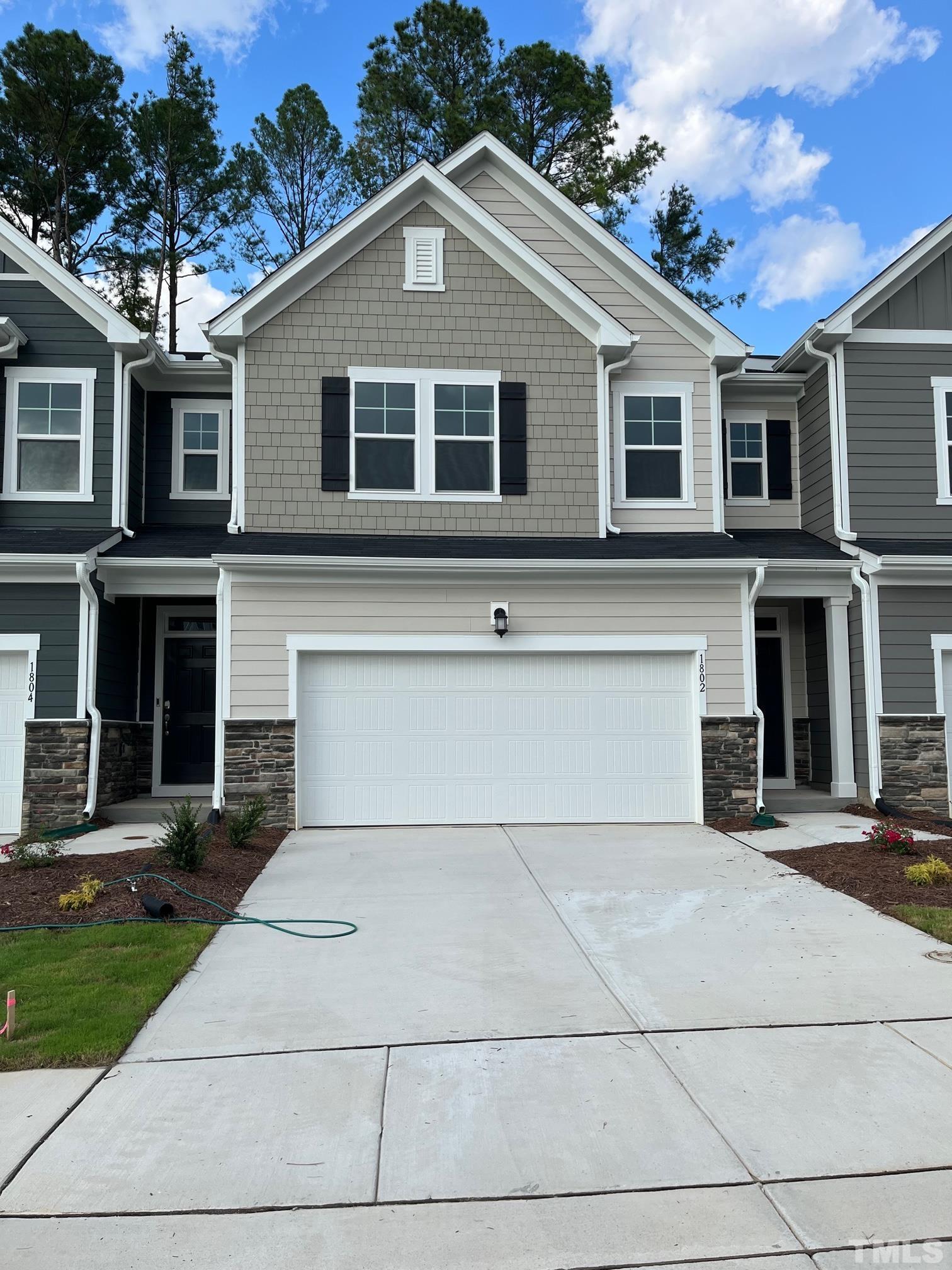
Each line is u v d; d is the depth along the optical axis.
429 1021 5.44
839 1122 4.21
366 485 12.77
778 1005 5.64
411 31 26.16
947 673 12.91
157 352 13.80
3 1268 3.27
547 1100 4.45
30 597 11.97
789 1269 3.24
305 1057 4.95
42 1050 4.95
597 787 12.07
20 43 25.92
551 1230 3.46
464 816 11.94
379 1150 4.01
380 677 11.94
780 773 14.62
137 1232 3.47
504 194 14.12
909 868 8.55
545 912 7.83
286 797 11.58
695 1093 4.50
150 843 10.59
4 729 11.94
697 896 8.30
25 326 13.28
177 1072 4.77
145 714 14.06
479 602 12.01
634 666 12.22
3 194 26.78
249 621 11.70
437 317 13.02
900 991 5.86
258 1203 3.64
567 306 13.20
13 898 7.84
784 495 15.24
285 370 12.76
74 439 13.29
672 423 13.69
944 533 13.69
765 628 14.80
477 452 12.98
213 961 6.53
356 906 8.02
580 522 13.05
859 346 13.82
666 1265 3.28
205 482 14.73
